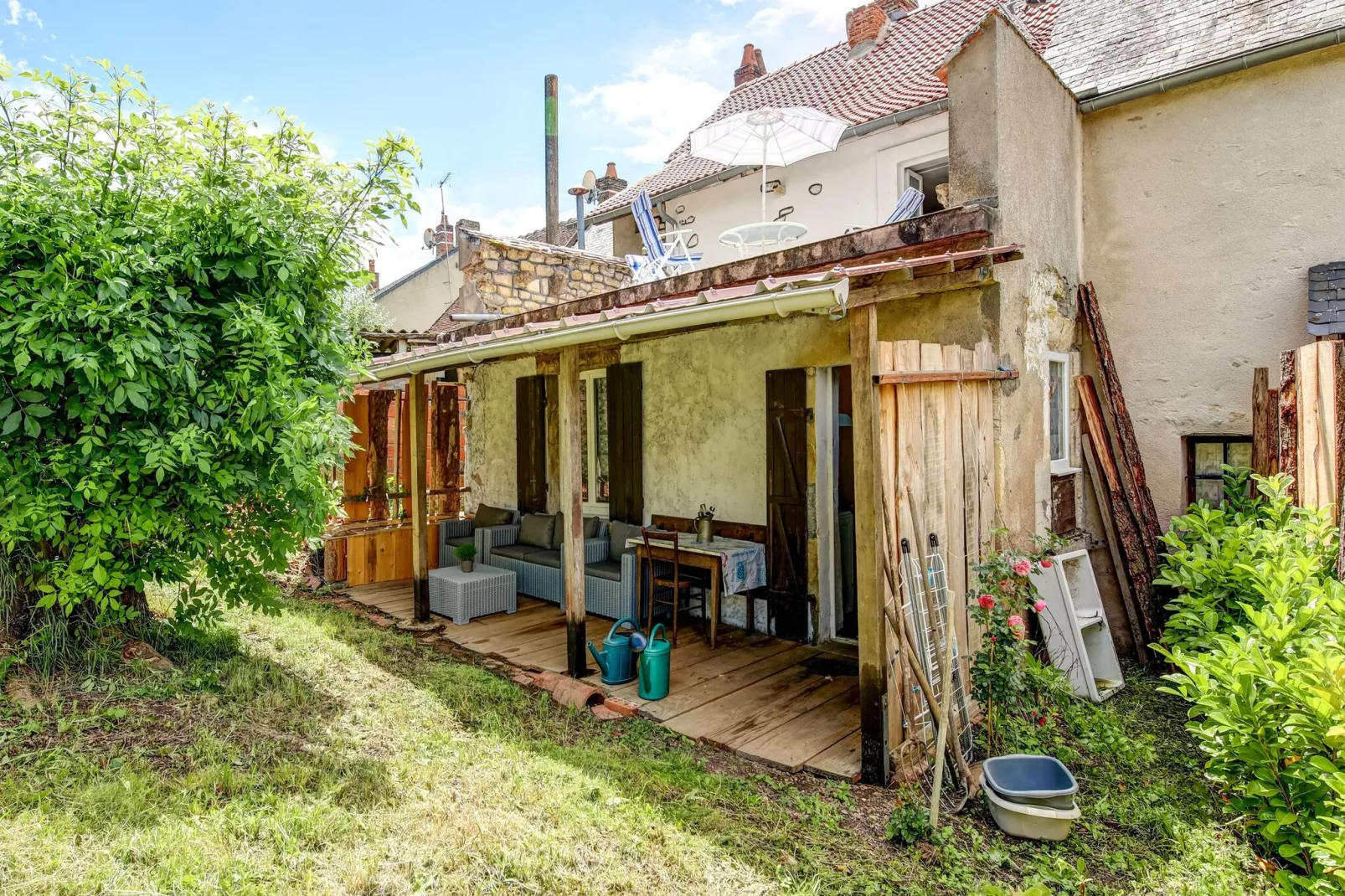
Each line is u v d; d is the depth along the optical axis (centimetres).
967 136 509
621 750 415
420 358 600
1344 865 234
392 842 295
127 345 366
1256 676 307
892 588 375
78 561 389
